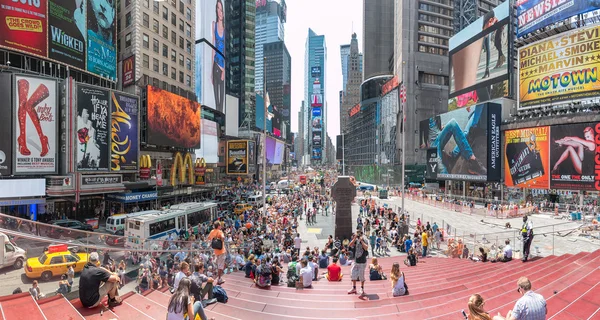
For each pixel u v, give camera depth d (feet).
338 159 592.19
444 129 211.61
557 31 157.38
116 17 154.81
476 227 114.73
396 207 164.45
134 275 31.91
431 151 231.30
